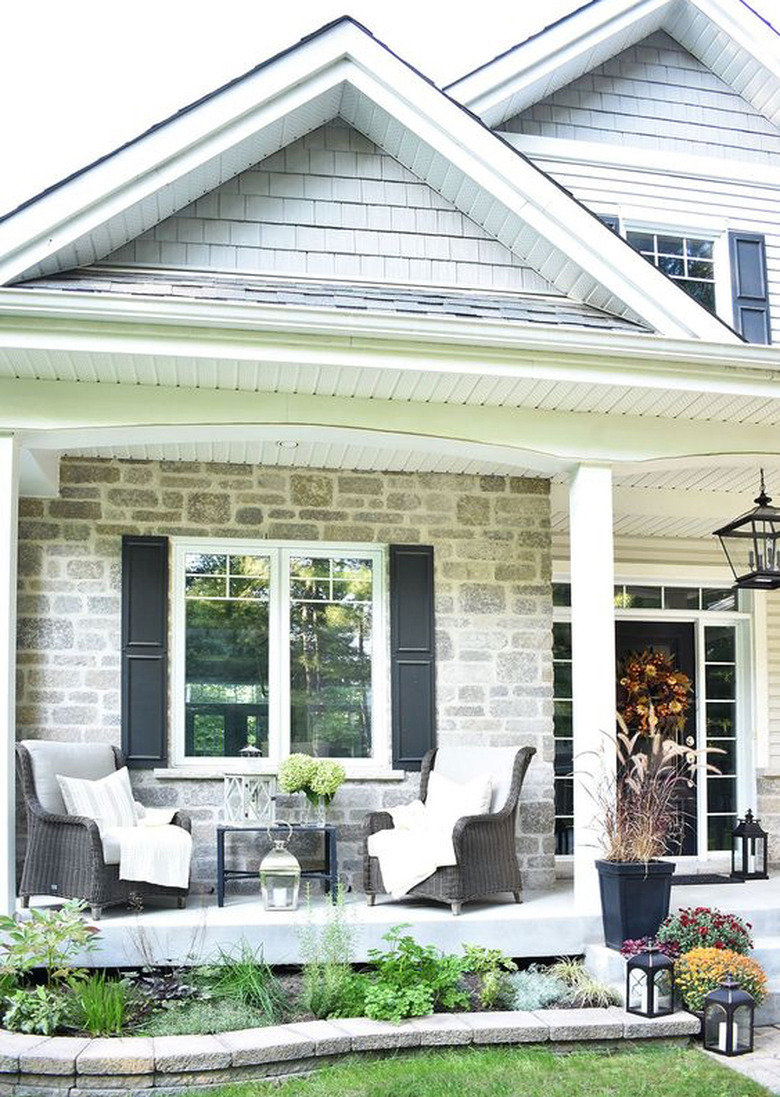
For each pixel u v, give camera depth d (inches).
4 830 248.5
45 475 299.9
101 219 263.9
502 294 301.3
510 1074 214.1
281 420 267.7
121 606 324.2
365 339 249.4
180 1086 206.2
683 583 417.4
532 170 289.9
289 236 293.3
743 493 382.0
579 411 286.8
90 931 243.4
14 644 252.8
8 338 235.9
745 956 261.0
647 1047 235.0
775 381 275.4
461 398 275.1
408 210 300.2
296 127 291.0
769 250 385.1
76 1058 205.0
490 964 252.5
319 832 327.9
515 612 349.1
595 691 281.9
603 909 270.5
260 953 256.7
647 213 372.5
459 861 279.9
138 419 260.8
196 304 238.4
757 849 385.7
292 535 338.3
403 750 335.3
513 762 309.1
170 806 319.9
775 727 418.9
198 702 330.6
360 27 280.5
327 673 339.3
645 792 305.9
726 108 386.9
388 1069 214.4
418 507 346.6
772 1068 224.4
